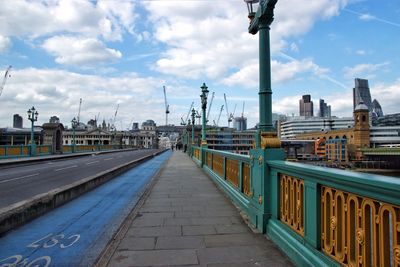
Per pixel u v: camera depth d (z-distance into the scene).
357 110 112.94
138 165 26.59
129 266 4.35
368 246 2.93
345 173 3.20
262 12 5.88
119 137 131.88
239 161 8.70
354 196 3.12
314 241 3.95
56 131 47.28
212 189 11.68
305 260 4.05
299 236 4.45
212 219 7.00
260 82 6.02
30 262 4.74
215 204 8.78
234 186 9.62
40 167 23.66
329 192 3.64
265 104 5.95
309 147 113.88
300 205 4.44
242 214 7.43
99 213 8.23
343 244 3.33
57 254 5.09
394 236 2.56
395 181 2.54
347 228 3.26
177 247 5.12
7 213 6.43
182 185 12.84
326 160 103.62
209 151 17.95
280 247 4.95
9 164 25.38
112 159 36.59
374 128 115.25
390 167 92.38
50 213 8.20
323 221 3.82
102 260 4.60
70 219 7.55
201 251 4.90
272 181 5.64
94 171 20.34
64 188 9.88
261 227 5.82
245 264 4.35
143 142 164.75
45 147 42.25
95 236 6.11
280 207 5.32
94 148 67.62
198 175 17.00
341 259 3.36
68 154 45.38
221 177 12.65
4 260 4.83
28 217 7.30
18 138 100.38
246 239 5.46
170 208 8.26
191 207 8.38
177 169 20.98
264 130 5.94
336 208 3.48
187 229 6.20
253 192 6.47
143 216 7.35
